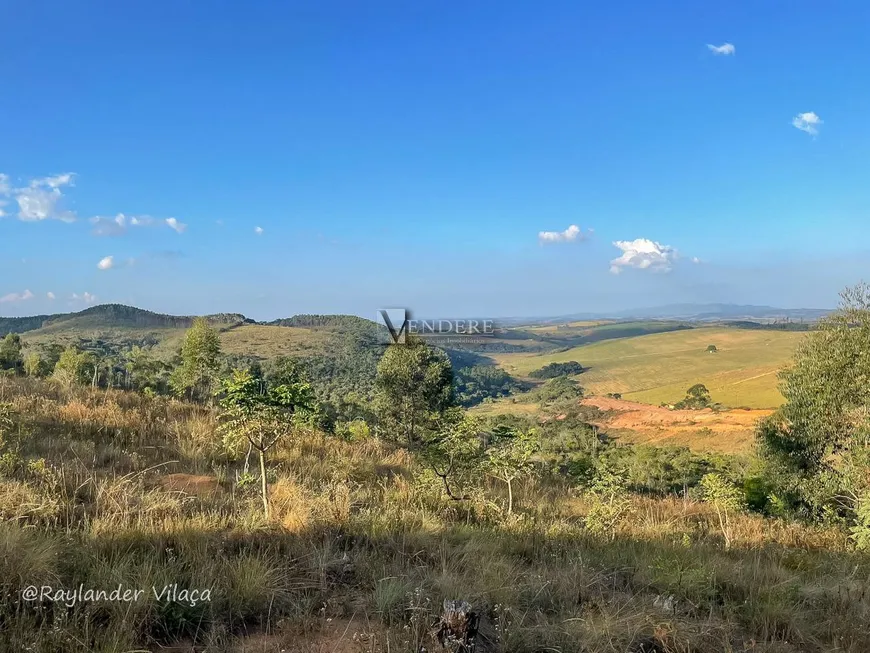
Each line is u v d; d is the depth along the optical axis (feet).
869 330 51.44
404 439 79.87
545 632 11.62
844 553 26.20
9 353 108.17
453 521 22.85
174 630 10.75
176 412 42.57
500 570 15.02
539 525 23.52
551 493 36.50
